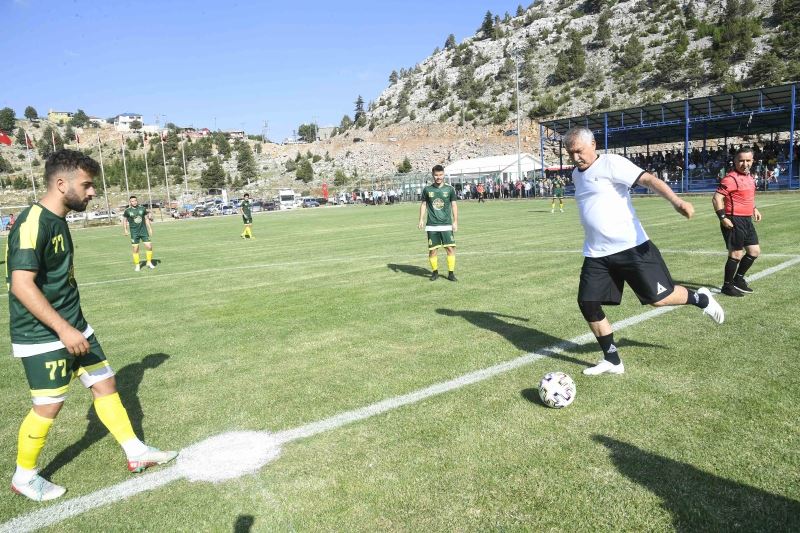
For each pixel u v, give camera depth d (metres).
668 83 89.69
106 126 173.50
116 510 2.85
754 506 2.54
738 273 6.62
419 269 10.62
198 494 2.95
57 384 3.03
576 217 22.11
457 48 153.25
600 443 3.21
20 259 2.82
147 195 87.94
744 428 3.27
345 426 3.65
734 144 50.72
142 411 4.15
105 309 8.43
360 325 6.41
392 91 151.88
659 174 40.97
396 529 2.53
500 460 3.08
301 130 183.62
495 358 4.87
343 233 21.34
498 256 11.51
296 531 2.56
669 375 4.18
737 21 91.75
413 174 61.19
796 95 31.89
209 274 11.71
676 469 2.88
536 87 110.56
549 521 2.52
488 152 90.06
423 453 3.21
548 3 152.12
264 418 3.88
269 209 67.31
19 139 145.25
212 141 142.25
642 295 4.28
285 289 9.18
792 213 16.72
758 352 4.54
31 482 2.99
